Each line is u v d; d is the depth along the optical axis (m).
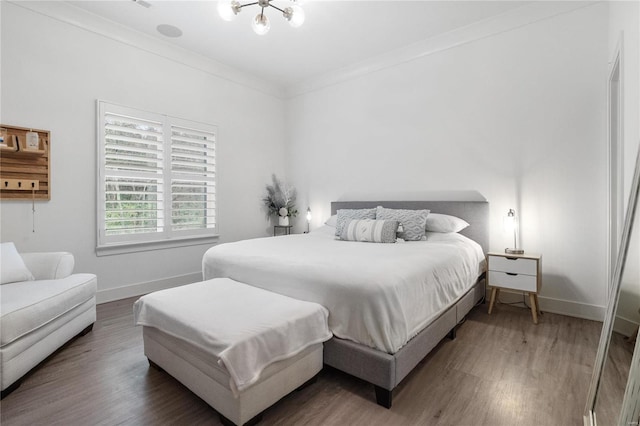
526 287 2.71
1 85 2.62
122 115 3.31
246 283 2.28
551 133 2.92
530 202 3.04
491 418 1.49
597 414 1.34
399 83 3.88
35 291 2.02
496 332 2.48
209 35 3.46
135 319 1.98
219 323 1.52
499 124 3.19
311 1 2.87
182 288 2.08
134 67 3.42
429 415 1.51
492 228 3.25
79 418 1.50
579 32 2.78
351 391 1.71
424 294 1.93
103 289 3.22
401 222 3.16
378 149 4.09
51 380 1.81
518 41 3.07
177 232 3.82
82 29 3.05
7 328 1.64
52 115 2.88
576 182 2.81
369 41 3.59
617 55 2.29
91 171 3.13
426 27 3.31
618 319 1.33
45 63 2.84
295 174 5.05
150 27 3.30
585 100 2.76
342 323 1.73
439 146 3.58
